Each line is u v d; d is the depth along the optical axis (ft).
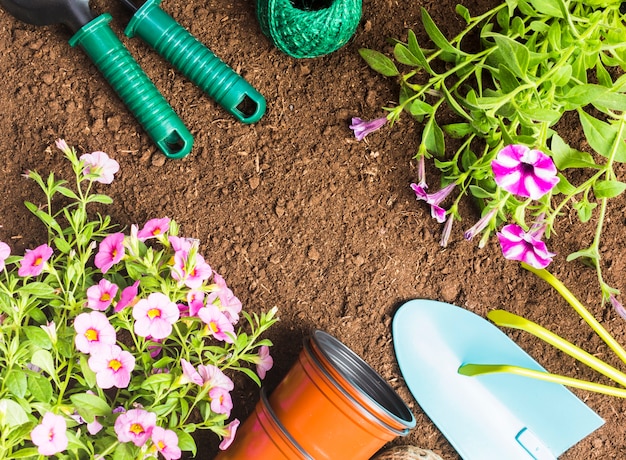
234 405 4.22
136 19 3.87
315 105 4.24
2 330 3.00
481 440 4.24
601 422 4.11
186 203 4.23
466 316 4.22
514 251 3.57
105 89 4.17
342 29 3.80
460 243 4.30
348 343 4.28
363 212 4.29
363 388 3.84
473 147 4.25
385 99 4.23
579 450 4.32
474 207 4.27
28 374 2.92
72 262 3.36
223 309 3.47
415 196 4.29
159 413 3.13
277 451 3.59
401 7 4.19
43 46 4.13
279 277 4.26
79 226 3.56
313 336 3.57
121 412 3.12
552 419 4.20
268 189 4.25
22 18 3.97
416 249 4.31
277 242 4.27
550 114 3.33
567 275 4.31
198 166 4.23
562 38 3.73
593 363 3.78
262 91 4.23
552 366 4.32
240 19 4.20
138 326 3.05
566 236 4.30
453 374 4.24
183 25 4.18
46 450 2.68
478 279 4.32
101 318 3.01
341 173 4.27
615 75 4.21
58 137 4.17
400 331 4.23
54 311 3.42
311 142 4.25
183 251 3.28
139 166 4.20
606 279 4.30
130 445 3.02
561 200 4.29
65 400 3.19
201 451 4.14
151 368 3.39
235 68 4.21
